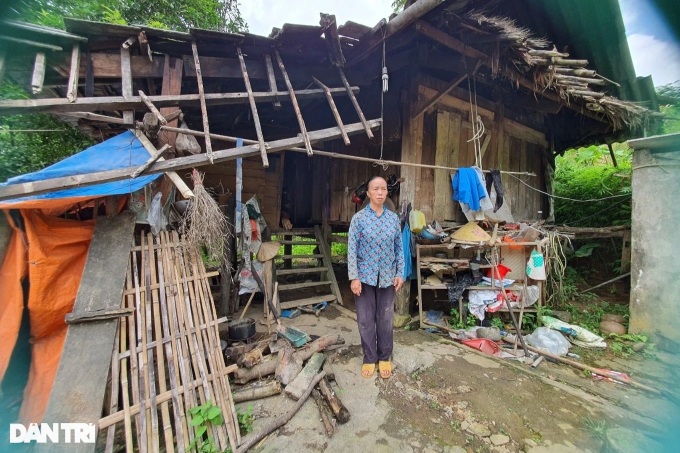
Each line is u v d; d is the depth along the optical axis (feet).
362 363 10.07
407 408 7.98
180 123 10.02
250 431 7.30
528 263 13.02
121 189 7.80
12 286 7.68
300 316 14.87
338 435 7.11
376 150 16.52
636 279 12.41
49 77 9.80
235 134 20.84
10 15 8.66
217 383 7.77
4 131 14.05
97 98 8.49
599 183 22.82
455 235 13.39
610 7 13.91
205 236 8.96
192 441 6.70
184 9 22.82
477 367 9.93
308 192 23.20
